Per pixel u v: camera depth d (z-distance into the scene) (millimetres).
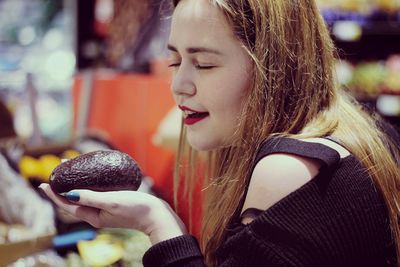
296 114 1152
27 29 3973
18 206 2193
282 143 1058
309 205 1000
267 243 998
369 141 1151
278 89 1134
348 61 4102
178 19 1159
